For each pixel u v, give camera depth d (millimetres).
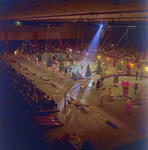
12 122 12273
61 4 9172
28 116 12852
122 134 11148
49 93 18312
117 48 41625
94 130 11602
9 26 42250
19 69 29031
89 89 19797
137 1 7742
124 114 13867
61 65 27453
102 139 10594
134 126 12117
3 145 9930
